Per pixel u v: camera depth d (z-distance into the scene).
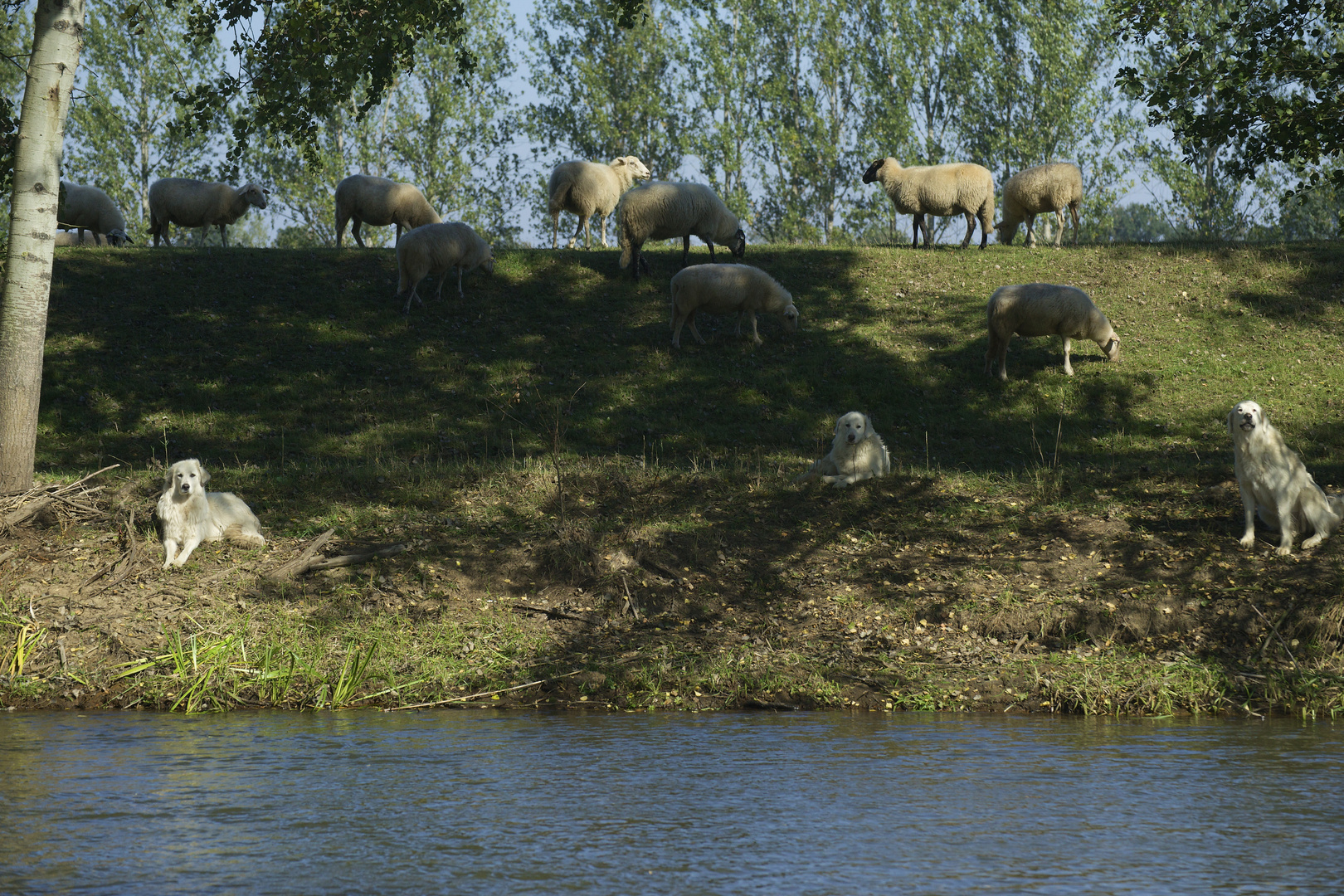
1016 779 5.85
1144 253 24.06
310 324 20.61
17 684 8.42
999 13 44.84
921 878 4.28
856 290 22.69
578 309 21.75
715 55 44.94
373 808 5.25
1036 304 18.89
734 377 19.52
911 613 9.93
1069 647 9.39
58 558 10.17
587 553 10.79
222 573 10.02
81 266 21.92
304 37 15.62
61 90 11.34
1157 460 16.67
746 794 5.54
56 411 17.47
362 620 9.66
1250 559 10.41
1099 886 4.18
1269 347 20.38
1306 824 4.98
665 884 4.21
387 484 12.59
